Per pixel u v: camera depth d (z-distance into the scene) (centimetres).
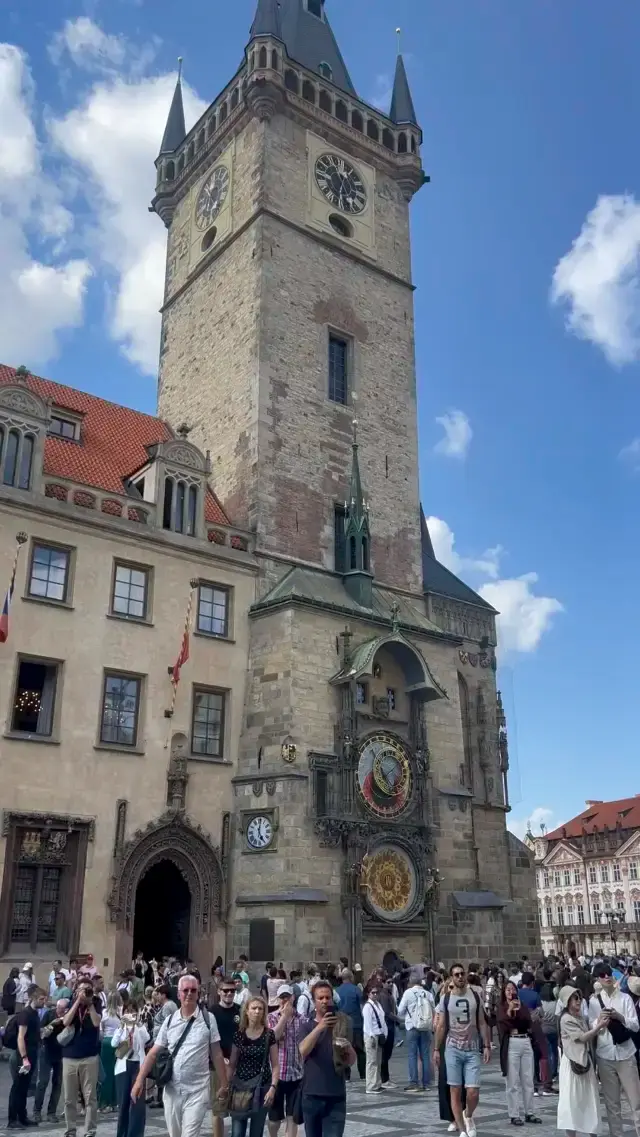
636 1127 1505
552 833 15462
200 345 4884
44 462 3675
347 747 3650
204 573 3831
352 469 4544
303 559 4197
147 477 3862
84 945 3120
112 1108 1991
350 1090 2242
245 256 4694
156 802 3425
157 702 3534
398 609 4262
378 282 5062
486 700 4784
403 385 4972
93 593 3478
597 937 13050
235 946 3444
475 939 3841
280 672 3694
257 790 3562
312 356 4600
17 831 3106
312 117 5034
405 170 5372
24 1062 1814
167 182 5559
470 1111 1534
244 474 4256
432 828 3856
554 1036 2286
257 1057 1291
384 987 2488
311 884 3422
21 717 3281
